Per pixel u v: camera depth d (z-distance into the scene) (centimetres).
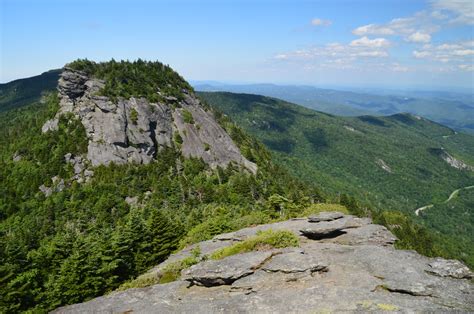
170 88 19250
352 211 14450
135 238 5809
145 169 14625
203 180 14688
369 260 3031
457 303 2314
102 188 13438
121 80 17950
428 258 3106
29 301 4781
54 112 17012
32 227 11819
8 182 14238
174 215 10938
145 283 3616
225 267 2969
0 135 19312
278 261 2988
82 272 4950
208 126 18400
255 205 12156
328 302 2378
